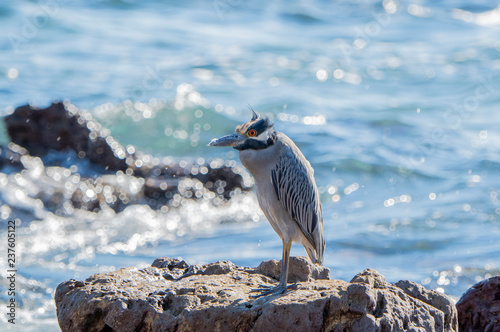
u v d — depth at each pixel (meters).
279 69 33.72
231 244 15.19
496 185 19.53
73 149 19.53
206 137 24.91
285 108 28.08
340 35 41.59
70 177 18.33
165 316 6.89
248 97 29.42
